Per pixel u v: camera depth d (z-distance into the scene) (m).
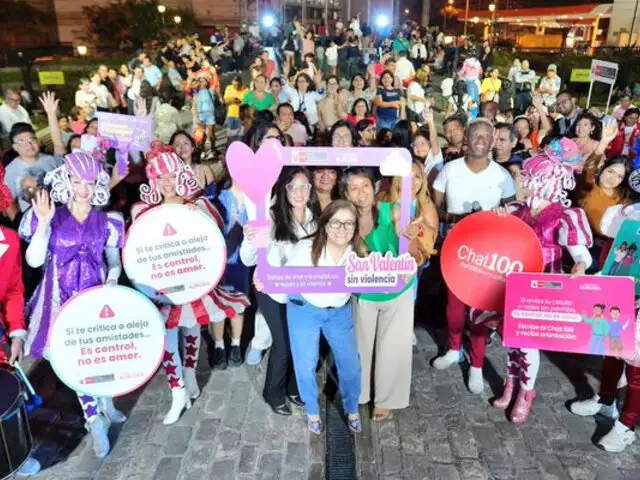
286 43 18.28
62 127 7.92
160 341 3.02
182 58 16.95
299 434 3.50
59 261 3.09
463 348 4.45
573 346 3.05
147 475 3.17
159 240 3.12
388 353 3.42
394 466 3.26
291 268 2.99
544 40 26.77
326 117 7.77
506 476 3.18
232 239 3.99
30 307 3.21
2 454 2.52
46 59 19.56
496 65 19.14
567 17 32.41
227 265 4.05
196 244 3.17
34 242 3.02
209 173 4.73
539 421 3.64
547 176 3.18
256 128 4.57
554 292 2.99
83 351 2.95
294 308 3.12
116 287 2.90
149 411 3.70
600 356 4.38
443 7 44.72
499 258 3.21
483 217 3.22
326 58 18.14
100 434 3.26
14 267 2.98
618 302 2.94
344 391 3.40
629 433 3.33
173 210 3.10
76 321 2.90
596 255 4.27
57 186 3.01
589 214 4.24
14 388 2.62
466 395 3.89
